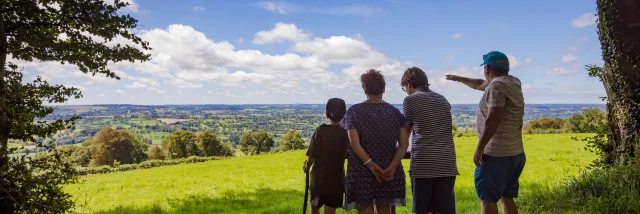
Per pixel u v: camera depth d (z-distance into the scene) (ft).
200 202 39.65
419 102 12.63
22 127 20.56
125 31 26.07
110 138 278.05
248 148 402.93
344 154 15.49
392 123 12.39
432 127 12.57
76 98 23.34
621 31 20.70
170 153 340.80
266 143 406.00
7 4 22.25
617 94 21.27
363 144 12.26
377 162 12.19
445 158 12.52
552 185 24.56
